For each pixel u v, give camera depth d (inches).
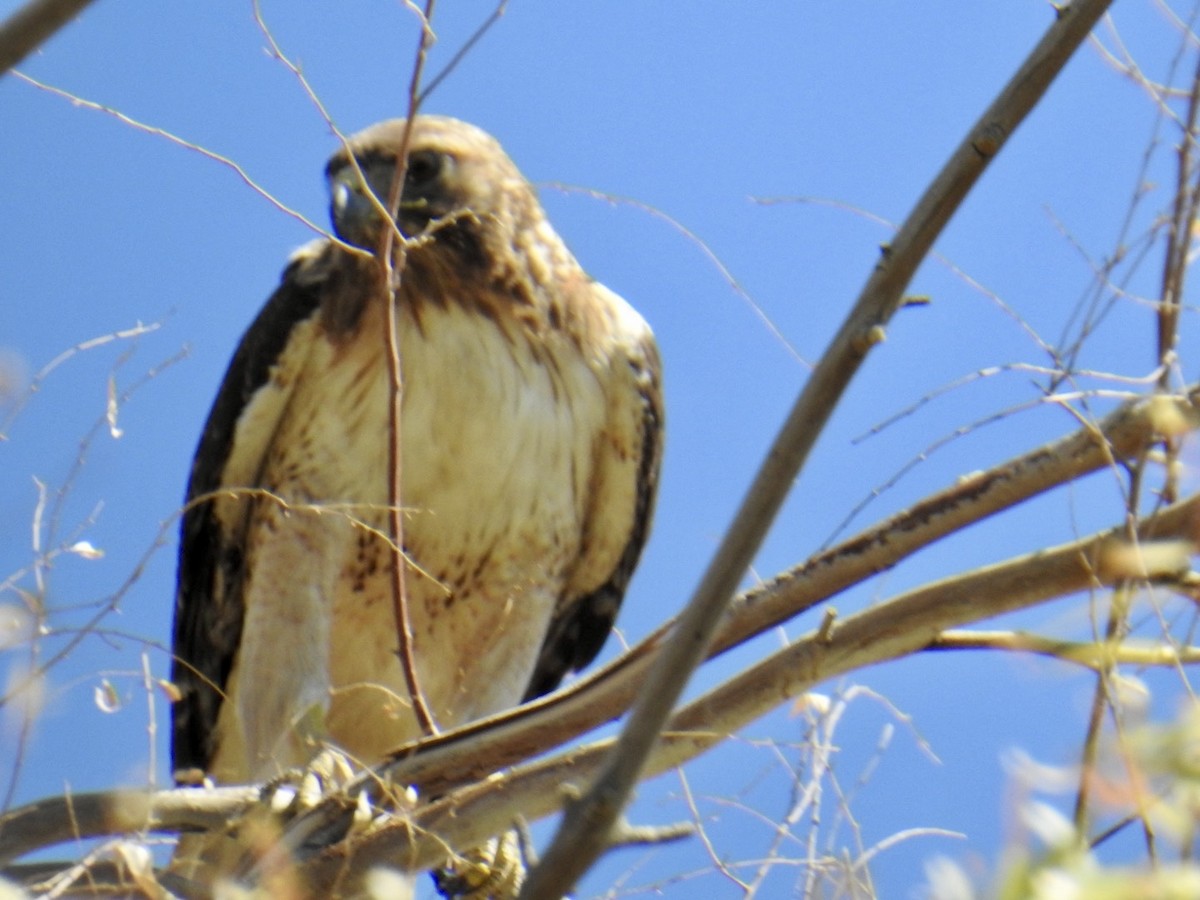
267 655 463.8
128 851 267.6
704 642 195.0
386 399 469.1
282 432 481.4
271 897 234.4
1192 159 303.9
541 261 489.1
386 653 486.0
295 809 323.9
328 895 301.9
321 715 427.2
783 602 292.2
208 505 493.4
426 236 374.6
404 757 327.3
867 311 220.5
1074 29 236.2
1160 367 288.4
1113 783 165.3
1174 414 271.7
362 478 471.2
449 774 317.1
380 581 478.3
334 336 472.4
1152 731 163.8
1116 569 256.2
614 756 189.9
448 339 471.2
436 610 485.4
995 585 285.7
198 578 502.3
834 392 210.8
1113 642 244.5
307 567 469.7
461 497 473.7
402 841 302.0
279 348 476.7
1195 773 161.2
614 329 498.3
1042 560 282.8
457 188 479.2
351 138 486.0
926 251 225.1
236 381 485.7
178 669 506.9
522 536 484.4
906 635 290.4
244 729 460.4
